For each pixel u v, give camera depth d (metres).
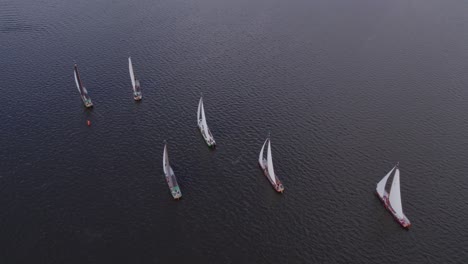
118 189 142.12
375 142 165.50
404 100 191.50
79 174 147.88
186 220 131.12
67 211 133.38
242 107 185.25
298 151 160.00
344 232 127.81
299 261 119.38
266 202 137.75
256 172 149.50
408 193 142.25
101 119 175.62
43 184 143.38
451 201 139.00
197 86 199.75
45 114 177.62
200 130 168.75
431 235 127.12
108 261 117.88
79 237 124.75
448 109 185.62
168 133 168.62
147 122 174.75
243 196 139.88
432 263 119.06
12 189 141.12
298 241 125.12
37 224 128.75
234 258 119.75
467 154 159.75
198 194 140.25
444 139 167.62
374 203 137.50
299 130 171.38
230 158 156.00
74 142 162.75
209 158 155.88
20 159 153.75
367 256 120.81
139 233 126.56
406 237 126.44
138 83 195.62
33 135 165.62
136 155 157.00
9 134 165.75
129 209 134.50
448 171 151.50
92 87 196.50
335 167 152.50
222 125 173.75
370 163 154.75
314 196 140.25
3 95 188.50
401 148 162.50
